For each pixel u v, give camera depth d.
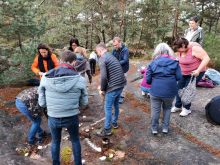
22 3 5.20
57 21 13.32
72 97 1.98
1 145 2.77
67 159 2.57
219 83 4.90
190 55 3.09
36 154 2.70
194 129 3.12
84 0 15.23
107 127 3.08
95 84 6.53
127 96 4.94
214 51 7.44
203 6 22.44
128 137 3.05
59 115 1.98
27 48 5.45
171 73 2.65
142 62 9.75
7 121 3.44
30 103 2.59
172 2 14.47
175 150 2.65
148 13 12.27
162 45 2.76
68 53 2.04
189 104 3.45
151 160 2.47
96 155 2.65
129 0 17.58
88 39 23.42
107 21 23.14
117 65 2.82
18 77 5.45
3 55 5.44
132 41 16.77
